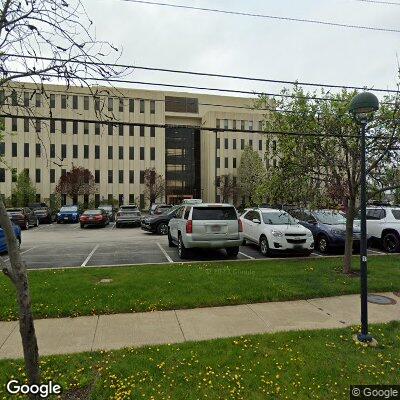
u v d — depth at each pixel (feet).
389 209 45.68
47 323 19.47
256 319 20.06
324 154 30.78
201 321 19.72
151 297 23.08
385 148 28.32
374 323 19.35
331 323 19.44
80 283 26.05
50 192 190.70
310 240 39.60
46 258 40.09
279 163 33.12
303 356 15.14
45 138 188.14
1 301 22.16
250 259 38.06
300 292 24.45
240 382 13.12
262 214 43.73
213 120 220.02
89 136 196.44
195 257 39.96
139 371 13.87
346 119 29.60
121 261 37.76
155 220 67.46
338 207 34.04
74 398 12.32
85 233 74.59
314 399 12.19
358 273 30.17
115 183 200.54
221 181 217.36
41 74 12.67
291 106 32.58
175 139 246.27
